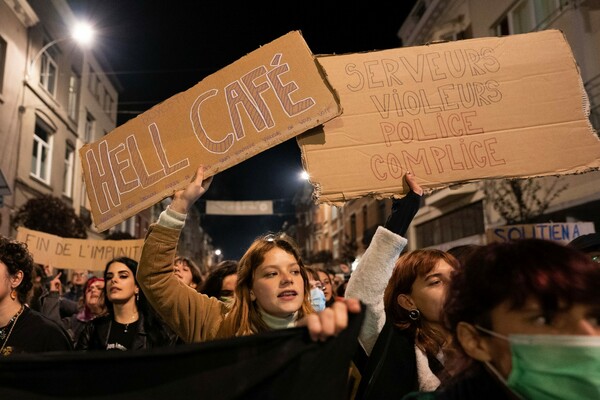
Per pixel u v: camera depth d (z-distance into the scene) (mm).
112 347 3551
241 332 2234
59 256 6156
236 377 1451
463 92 2367
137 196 2434
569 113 2328
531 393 1175
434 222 17016
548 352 1136
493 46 2422
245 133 2326
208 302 2410
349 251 23750
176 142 2422
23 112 13602
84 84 19938
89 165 2566
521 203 10375
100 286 5035
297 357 1433
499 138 2312
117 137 2533
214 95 2408
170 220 2232
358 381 2055
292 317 2279
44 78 15547
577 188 9609
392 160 2299
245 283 2332
